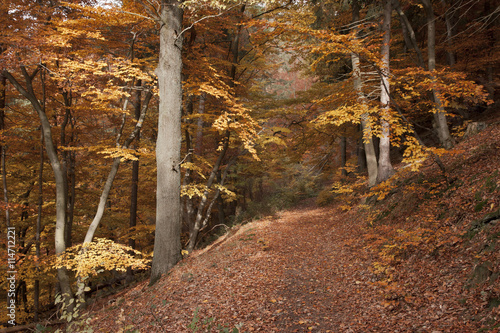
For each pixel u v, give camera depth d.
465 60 13.02
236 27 11.80
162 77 9.38
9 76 9.67
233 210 22.94
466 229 5.43
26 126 11.85
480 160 7.32
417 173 9.77
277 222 14.86
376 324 4.34
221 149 11.63
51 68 10.48
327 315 4.99
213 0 8.06
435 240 5.79
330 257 8.03
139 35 11.08
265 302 5.73
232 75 12.82
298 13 9.62
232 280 6.94
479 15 14.84
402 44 15.84
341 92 8.02
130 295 8.66
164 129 9.36
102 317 7.12
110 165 16.09
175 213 9.45
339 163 24.84
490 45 13.84
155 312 5.97
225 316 5.31
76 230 13.83
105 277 15.19
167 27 9.35
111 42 10.65
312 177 26.83
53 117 12.66
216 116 11.48
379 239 7.52
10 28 9.30
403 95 7.38
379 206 10.22
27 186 12.93
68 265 8.34
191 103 14.67
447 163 8.70
